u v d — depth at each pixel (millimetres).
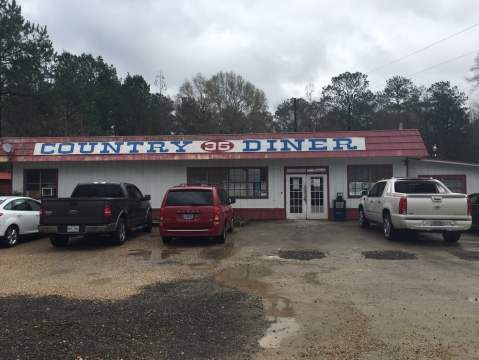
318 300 6785
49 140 19875
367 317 5949
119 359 4590
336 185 19422
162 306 6430
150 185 20062
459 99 60031
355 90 59625
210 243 12844
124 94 54594
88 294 7148
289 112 61188
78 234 11891
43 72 34062
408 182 13383
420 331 5398
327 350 4844
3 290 7453
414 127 61938
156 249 11875
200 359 4621
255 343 5051
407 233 14492
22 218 13242
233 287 7621
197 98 62500
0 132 38344
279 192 19609
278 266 9445
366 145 18688
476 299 6805
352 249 11586
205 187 12547
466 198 11914
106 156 19172
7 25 32031
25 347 4859
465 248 11648
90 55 52938
